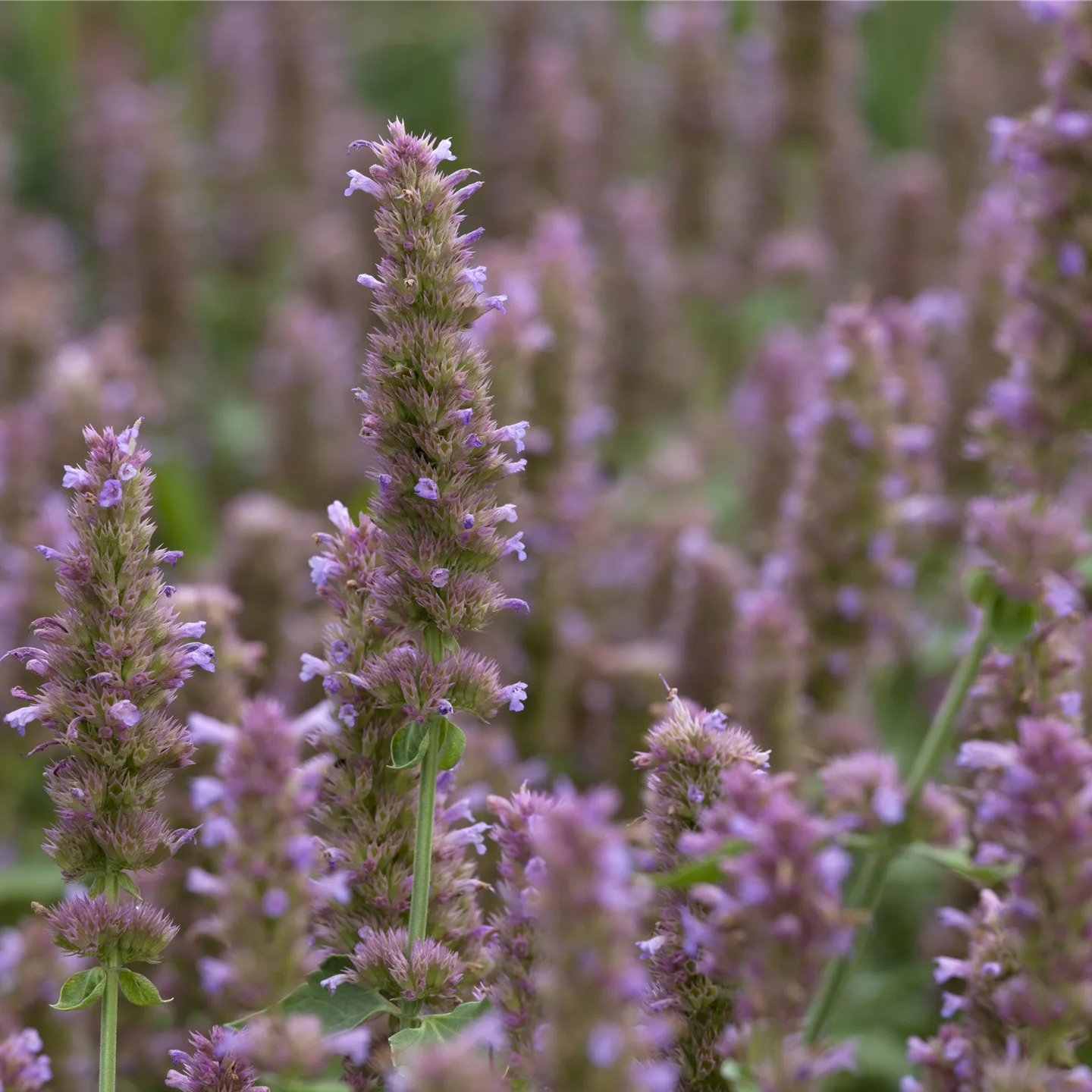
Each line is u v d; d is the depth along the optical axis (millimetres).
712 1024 5359
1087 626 8070
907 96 25281
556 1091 4125
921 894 11305
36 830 11938
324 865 5750
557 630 11414
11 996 7809
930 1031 9953
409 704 5426
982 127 19922
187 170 20469
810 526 10648
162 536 14672
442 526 5578
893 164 21500
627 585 14250
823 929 4336
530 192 18922
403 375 5539
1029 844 5020
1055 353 7680
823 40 18344
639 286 17000
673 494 15531
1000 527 7324
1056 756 4977
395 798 5820
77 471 5520
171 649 5621
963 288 13922
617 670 11000
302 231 21719
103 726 5457
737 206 19281
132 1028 8109
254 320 21484
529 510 11375
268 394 16281
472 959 5801
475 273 5562
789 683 9336
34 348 16219
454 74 25281
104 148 22391
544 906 4117
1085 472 12938
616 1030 4047
